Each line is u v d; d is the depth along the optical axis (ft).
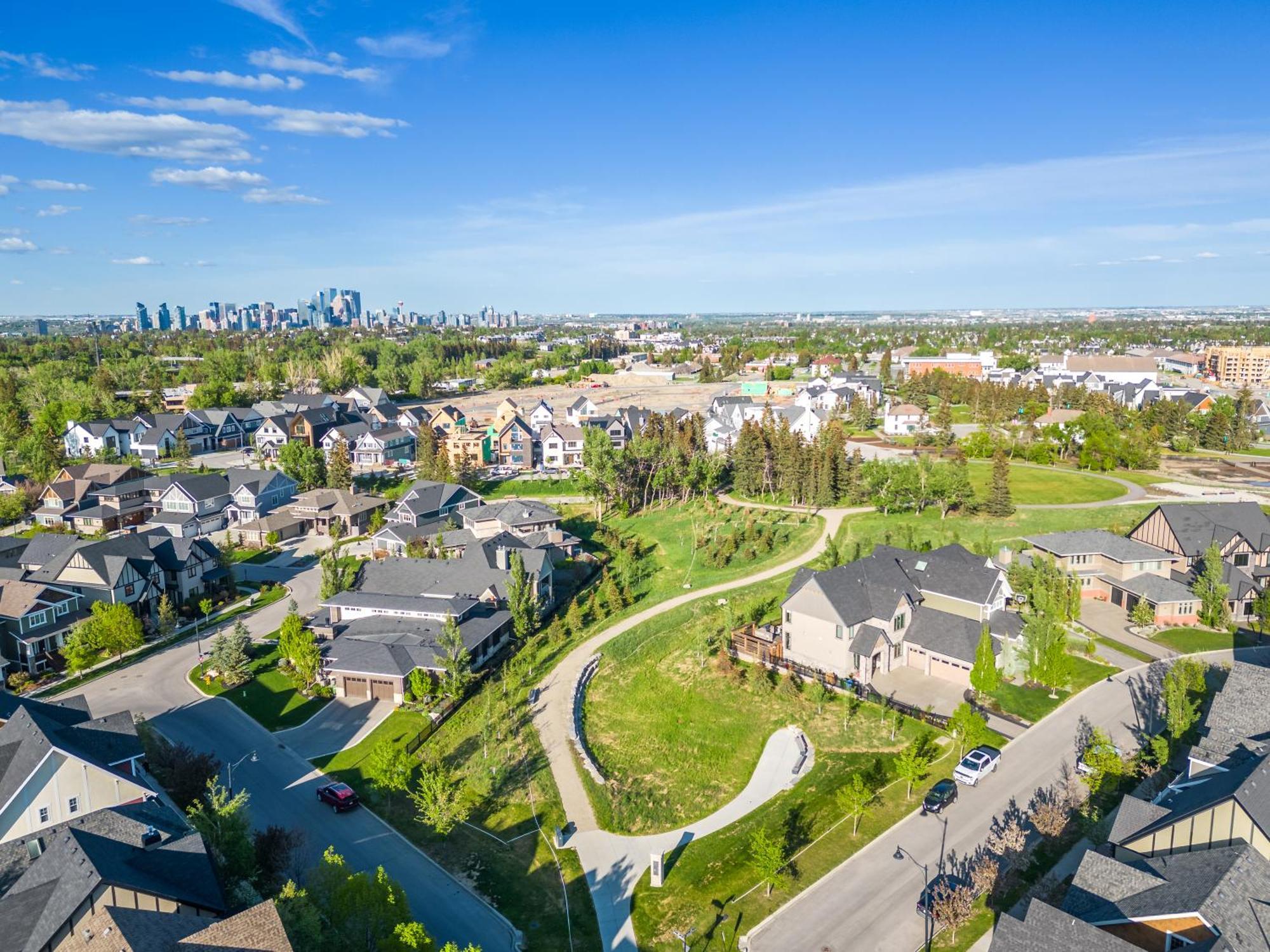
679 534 324.60
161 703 197.47
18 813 126.41
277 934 90.43
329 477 390.42
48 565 243.40
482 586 243.60
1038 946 96.99
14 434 481.05
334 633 223.92
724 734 180.55
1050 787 148.15
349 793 153.07
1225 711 141.28
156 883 104.58
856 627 200.13
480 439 472.44
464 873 134.41
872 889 124.77
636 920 122.72
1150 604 222.69
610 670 214.48
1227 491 332.39
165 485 364.58
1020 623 200.44
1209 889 97.30
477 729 183.52
